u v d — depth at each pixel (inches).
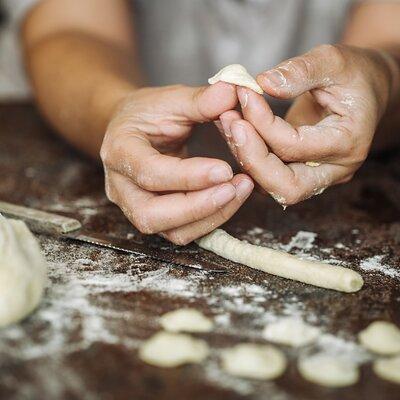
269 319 16.8
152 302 17.3
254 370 15.0
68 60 28.4
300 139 18.2
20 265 16.6
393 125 26.5
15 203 23.5
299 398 14.4
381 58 21.7
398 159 28.0
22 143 30.0
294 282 18.4
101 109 24.4
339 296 17.8
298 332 16.2
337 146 18.5
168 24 34.3
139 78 27.6
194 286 18.1
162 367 15.0
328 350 15.8
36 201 23.7
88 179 25.8
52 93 28.0
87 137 25.8
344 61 18.7
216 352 15.6
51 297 17.4
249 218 22.3
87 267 18.8
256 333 16.3
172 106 19.5
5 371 14.8
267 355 15.4
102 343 15.7
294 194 18.7
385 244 20.8
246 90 17.8
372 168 27.0
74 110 26.3
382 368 15.2
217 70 34.3
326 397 14.5
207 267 18.8
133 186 19.4
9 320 16.1
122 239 20.3
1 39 43.9
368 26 30.6
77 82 26.9
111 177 19.8
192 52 34.6
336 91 18.8
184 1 33.7
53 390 14.4
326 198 24.0
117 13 31.7
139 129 19.7
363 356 15.6
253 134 18.0
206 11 33.7
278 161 18.3
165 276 18.5
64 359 15.2
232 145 18.6
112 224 21.7
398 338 16.1
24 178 25.8
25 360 15.1
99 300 17.3
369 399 14.5
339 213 22.9
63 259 19.2
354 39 30.7
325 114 19.3
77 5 31.4
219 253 19.5
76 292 17.6
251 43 33.8
